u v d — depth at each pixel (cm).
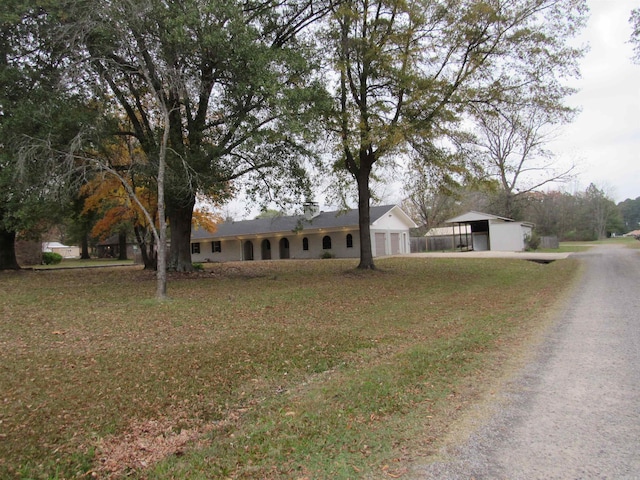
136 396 488
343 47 1480
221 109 1413
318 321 884
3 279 1673
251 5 1439
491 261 2488
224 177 1503
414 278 1619
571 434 351
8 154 1188
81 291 1316
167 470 331
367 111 1463
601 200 7481
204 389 509
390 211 3634
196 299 1148
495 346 645
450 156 1547
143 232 2184
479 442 345
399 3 1396
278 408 446
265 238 3797
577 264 2167
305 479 301
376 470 308
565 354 586
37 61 1298
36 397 483
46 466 342
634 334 678
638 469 294
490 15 1362
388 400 443
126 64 1206
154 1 1102
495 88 1479
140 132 1506
